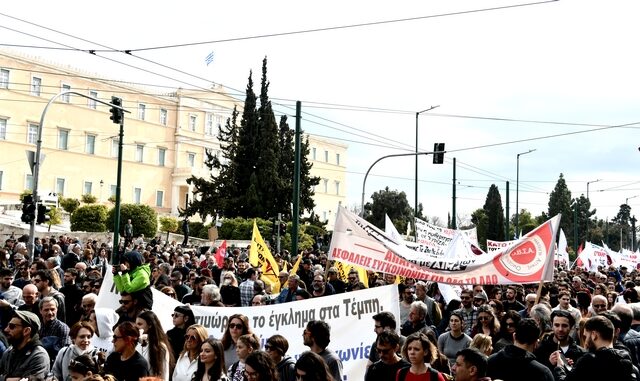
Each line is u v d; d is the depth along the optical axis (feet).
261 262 58.03
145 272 29.48
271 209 201.77
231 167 204.33
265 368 19.13
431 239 64.03
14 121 225.56
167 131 282.97
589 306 36.17
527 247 35.17
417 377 20.63
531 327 20.92
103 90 256.93
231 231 182.50
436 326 37.99
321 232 196.13
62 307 33.12
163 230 197.36
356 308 30.32
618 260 101.30
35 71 219.41
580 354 24.22
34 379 20.77
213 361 21.89
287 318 30.58
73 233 165.27
